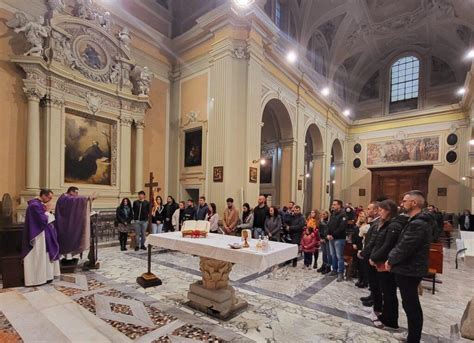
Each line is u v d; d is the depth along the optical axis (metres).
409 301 2.64
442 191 14.84
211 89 8.59
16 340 2.35
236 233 6.46
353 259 4.88
